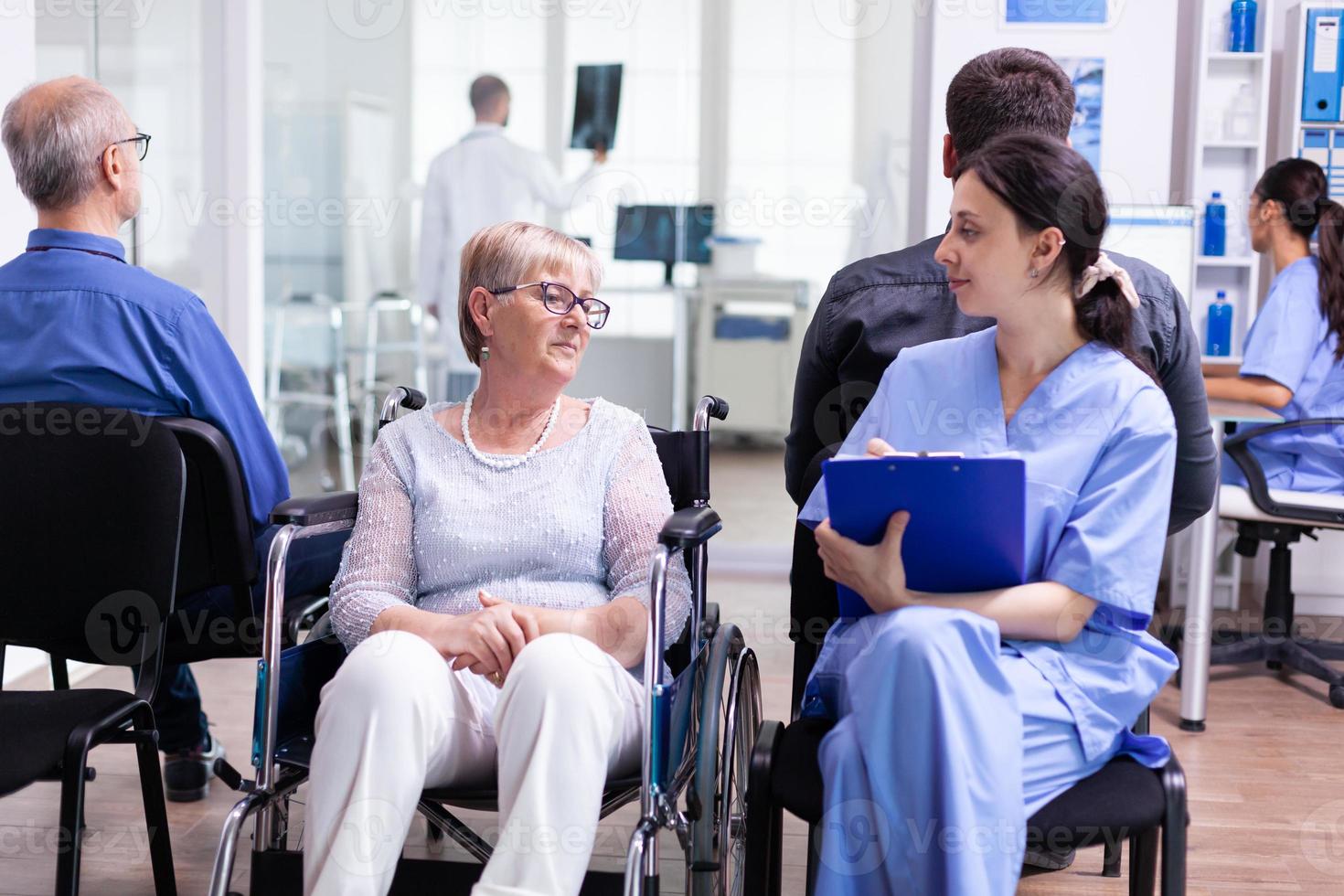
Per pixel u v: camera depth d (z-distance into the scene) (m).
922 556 1.43
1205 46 3.72
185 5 3.72
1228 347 3.81
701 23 4.44
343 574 1.68
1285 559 3.19
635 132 4.50
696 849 1.52
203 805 2.28
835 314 1.86
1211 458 1.80
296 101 4.04
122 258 1.94
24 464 1.72
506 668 1.54
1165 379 1.75
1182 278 3.19
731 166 4.51
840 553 1.43
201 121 3.79
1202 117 3.75
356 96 4.12
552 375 1.70
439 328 4.29
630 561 1.67
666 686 1.42
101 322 1.86
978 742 1.31
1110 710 1.44
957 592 1.46
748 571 4.18
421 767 1.43
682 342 4.70
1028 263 1.44
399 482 1.73
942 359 1.59
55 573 1.72
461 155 4.27
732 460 5.00
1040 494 1.46
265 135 4.01
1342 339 3.05
